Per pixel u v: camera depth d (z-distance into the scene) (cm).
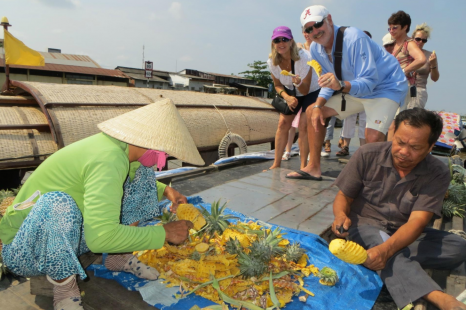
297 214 358
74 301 198
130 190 248
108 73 2945
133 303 215
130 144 191
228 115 1118
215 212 272
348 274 248
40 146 718
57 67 2708
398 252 235
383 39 621
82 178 187
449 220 416
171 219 284
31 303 220
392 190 254
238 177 534
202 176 540
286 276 234
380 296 238
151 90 1051
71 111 766
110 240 175
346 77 425
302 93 493
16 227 194
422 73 566
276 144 579
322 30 394
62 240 181
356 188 269
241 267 225
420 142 211
